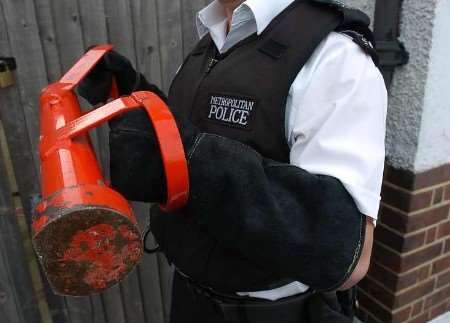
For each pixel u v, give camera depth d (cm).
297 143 67
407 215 134
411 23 118
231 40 80
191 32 147
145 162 51
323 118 64
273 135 69
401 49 120
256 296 81
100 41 134
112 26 134
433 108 123
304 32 69
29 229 142
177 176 50
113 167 53
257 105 69
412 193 131
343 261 57
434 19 112
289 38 70
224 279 77
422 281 148
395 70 125
